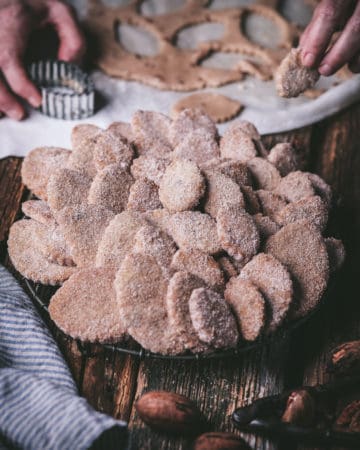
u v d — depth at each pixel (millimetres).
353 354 567
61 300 557
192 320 528
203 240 582
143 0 947
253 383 579
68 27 834
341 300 638
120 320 546
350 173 768
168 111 820
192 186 604
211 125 699
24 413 512
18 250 607
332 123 821
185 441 541
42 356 570
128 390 572
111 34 895
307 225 600
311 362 598
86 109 798
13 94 813
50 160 665
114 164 634
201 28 916
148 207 616
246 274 569
